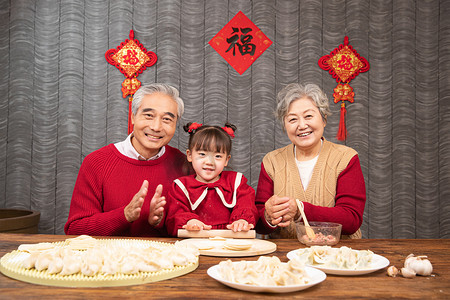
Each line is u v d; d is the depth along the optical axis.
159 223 1.73
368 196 3.13
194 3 3.16
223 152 1.83
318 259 1.06
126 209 1.64
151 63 3.12
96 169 1.92
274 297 0.84
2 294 0.83
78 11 3.13
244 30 3.17
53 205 3.08
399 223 3.13
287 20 3.18
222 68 3.16
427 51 3.18
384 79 3.17
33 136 3.09
